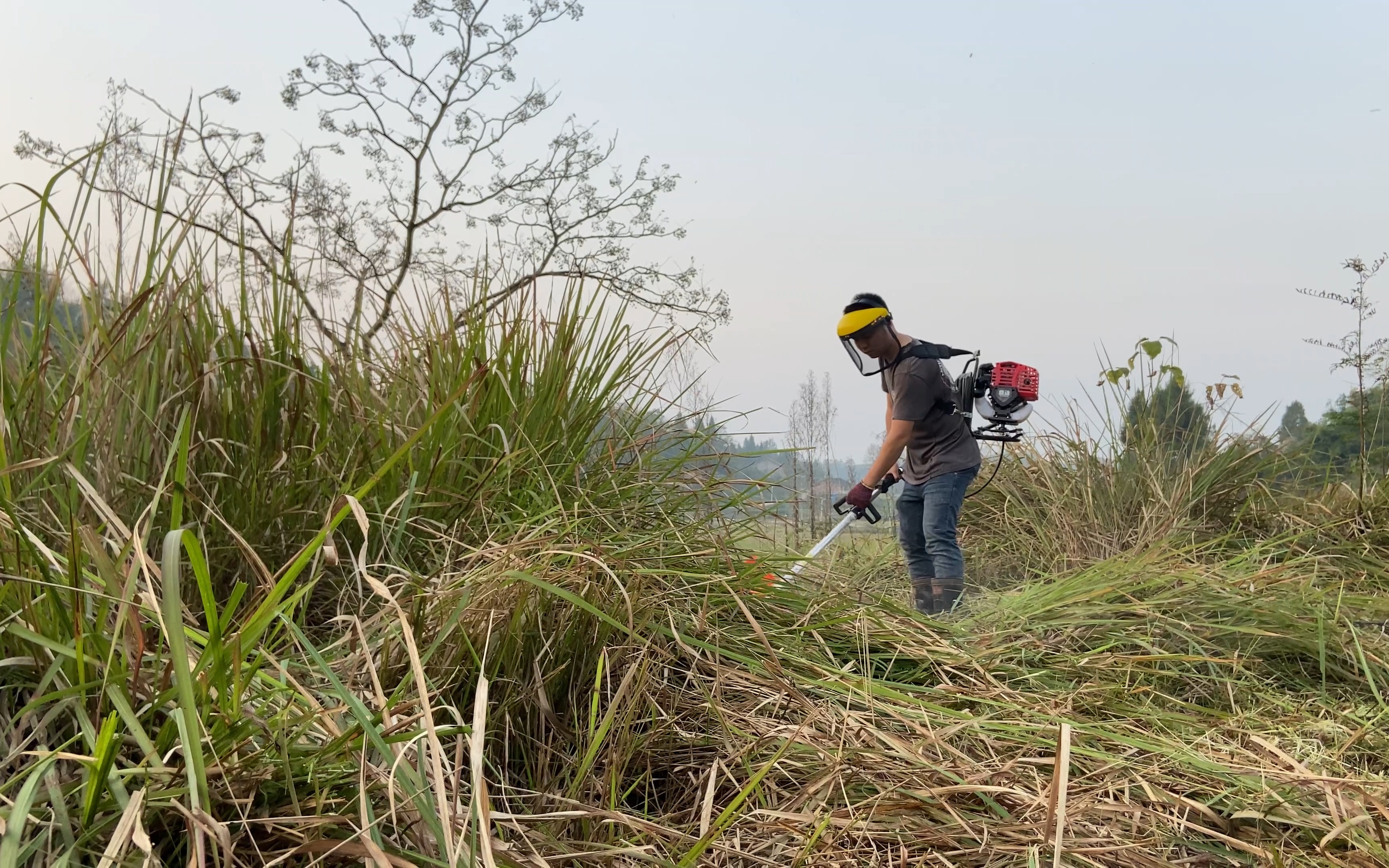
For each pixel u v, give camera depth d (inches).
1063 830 67.3
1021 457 242.7
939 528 176.9
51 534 64.8
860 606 118.0
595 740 67.8
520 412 109.5
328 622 81.3
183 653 42.1
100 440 75.6
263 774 50.3
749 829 68.6
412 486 73.2
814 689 93.0
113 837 40.7
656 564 100.7
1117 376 232.2
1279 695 112.0
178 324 85.2
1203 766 82.0
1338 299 209.3
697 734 82.5
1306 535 188.5
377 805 53.0
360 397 102.6
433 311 119.4
